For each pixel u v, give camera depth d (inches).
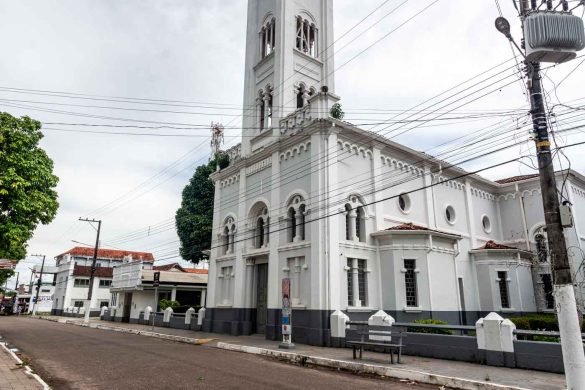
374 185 855.1
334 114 840.9
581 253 1043.3
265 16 1108.5
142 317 1419.8
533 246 1133.7
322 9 1088.2
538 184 1153.4
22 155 882.1
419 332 637.3
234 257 986.1
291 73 959.0
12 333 1014.4
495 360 489.4
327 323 706.2
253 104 1056.8
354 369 499.2
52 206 920.9
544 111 373.7
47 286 3029.0
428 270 804.0
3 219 858.1
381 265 815.7
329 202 761.6
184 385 396.8
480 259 1020.5
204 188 1517.0
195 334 950.4
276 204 876.0
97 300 2282.2
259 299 926.4
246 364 539.2
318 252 740.7
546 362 452.4
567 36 333.7
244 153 1031.6
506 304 992.9
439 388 406.6
